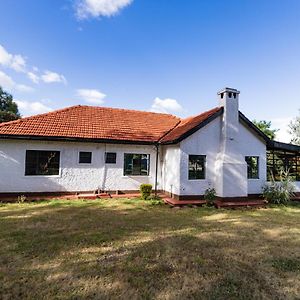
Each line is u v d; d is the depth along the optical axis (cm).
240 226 952
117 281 499
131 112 2016
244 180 1448
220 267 577
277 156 1762
